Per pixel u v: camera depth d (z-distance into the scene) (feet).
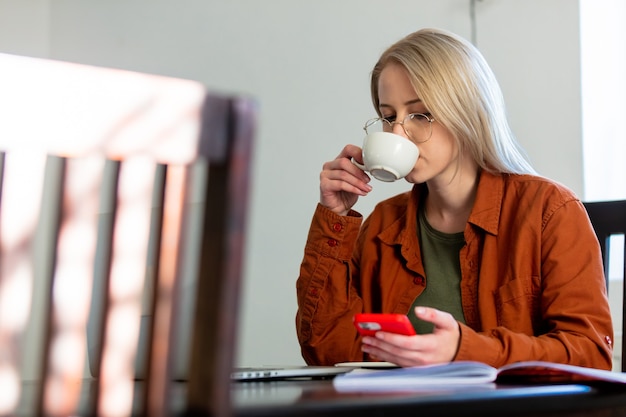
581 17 9.28
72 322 2.22
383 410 2.71
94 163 2.28
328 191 5.88
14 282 2.19
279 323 9.75
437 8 9.57
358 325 3.89
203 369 2.39
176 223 2.40
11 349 2.17
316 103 9.98
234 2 10.53
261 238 9.91
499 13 9.31
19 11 11.73
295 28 10.19
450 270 5.75
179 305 2.39
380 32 9.80
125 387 2.31
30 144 2.21
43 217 11.00
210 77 10.57
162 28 10.95
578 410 3.18
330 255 5.84
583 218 5.33
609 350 4.84
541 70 9.12
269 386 3.73
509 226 5.52
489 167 5.65
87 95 2.27
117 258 2.31
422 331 5.65
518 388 3.21
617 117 9.16
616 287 8.84
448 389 3.23
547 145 9.05
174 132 2.36
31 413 2.48
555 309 4.99
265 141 10.09
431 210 5.96
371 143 5.46
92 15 11.43
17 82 2.20
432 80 5.41
